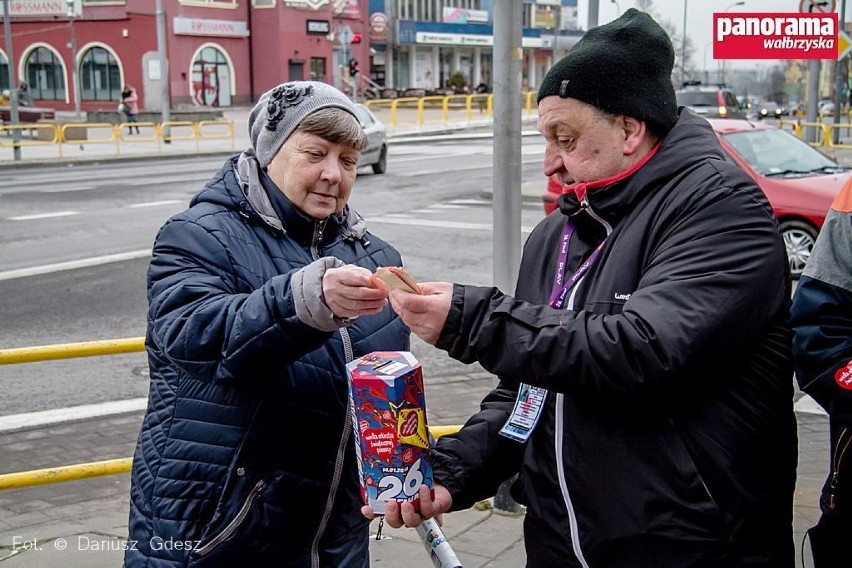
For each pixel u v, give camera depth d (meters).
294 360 2.09
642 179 1.99
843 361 2.28
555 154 2.09
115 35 45.03
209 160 26.34
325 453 2.30
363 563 2.54
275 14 48.53
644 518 1.90
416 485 2.01
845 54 20.48
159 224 13.55
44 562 3.74
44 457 5.20
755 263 1.86
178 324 2.10
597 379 1.82
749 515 1.91
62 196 16.92
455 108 48.25
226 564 2.23
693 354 1.79
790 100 52.69
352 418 2.12
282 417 2.21
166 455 2.21
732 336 1.83
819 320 2.34
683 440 1.89
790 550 2.06
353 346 2.33
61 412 5.99
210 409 2.19
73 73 45.50
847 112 33.84
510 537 3.98
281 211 2.33
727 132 10.70
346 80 45.75
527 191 16.97
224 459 2.18
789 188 9.91
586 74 1.96
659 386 1.80
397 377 1.96
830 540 2.46
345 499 2.38
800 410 5.82
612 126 1.98
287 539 2.27
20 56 46.81
